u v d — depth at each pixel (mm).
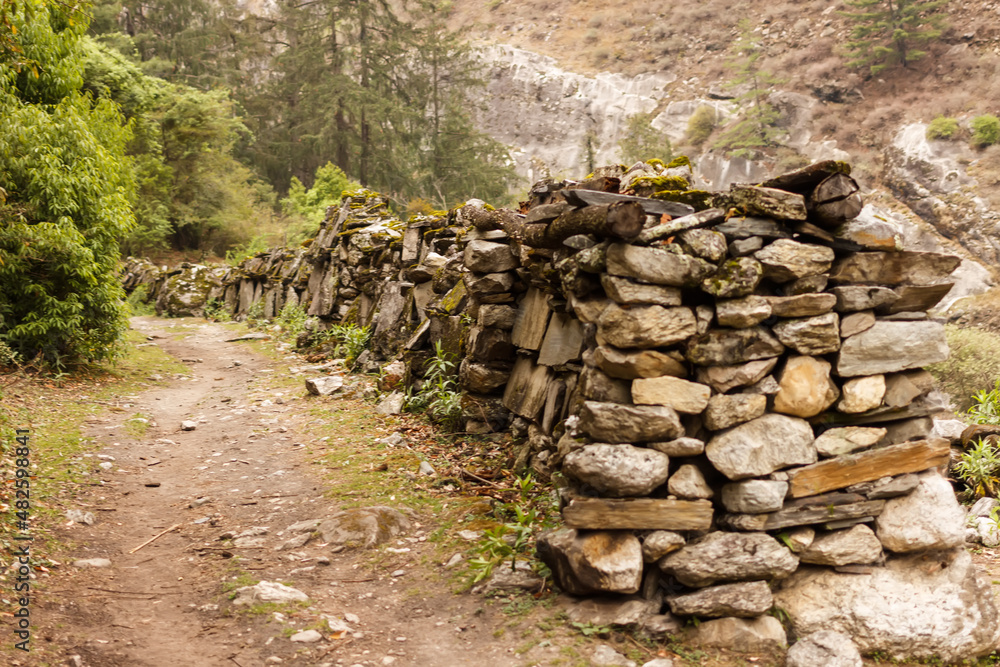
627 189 4656
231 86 47312
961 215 41594
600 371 3883
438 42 43812
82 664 3426
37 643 3559
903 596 3680
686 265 3654
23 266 10078
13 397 8641
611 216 3547
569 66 64688
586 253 3912
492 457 6402
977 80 50375
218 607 4078
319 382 9633
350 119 41844
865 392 3828
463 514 5199
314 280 16266
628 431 3691
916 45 55406
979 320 28156
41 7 10141
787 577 3805
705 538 3713
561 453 4707
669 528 3697
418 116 40344
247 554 4785
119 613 4023
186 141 33625
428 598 4129
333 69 42469
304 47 42094
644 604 3729
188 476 6586
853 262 3820
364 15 41656
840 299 3781
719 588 3625
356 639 3725
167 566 4688
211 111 34125
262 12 62094
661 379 3693
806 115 53656
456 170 40062
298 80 43719
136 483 6348
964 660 3596
